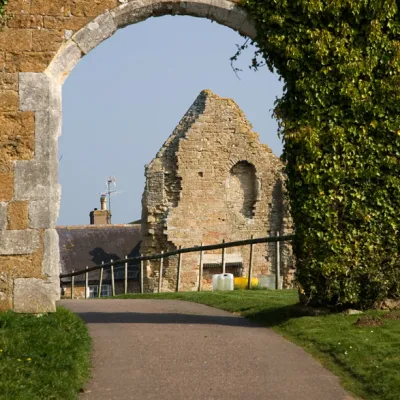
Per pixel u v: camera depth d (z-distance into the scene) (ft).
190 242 116.88
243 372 34.37
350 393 31.71
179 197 116.88
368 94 44.09
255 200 121.60
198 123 119.34
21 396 29.40
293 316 45.32
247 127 122.72
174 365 35.60
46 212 42.70
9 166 42.78
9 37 43.27
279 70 45.01
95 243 147.95
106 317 49.52
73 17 43.86
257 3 44.55
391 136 44.14
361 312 44.37
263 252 121.70
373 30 44.06
